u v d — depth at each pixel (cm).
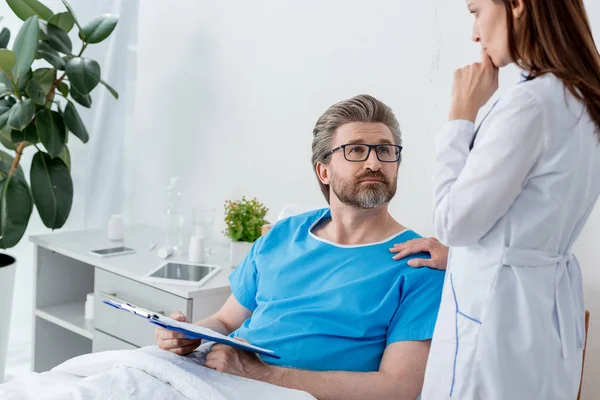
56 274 273
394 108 217
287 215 200
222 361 144
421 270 149
